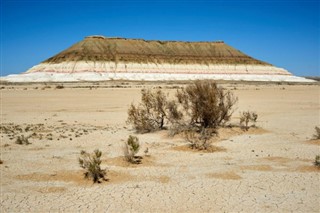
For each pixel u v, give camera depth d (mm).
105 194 10008
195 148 15414
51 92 57625
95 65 143875
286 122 23938
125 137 18703
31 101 41969
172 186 10617
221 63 163250
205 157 14062
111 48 161125
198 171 12117
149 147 16000
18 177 11586
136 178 11391
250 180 11086
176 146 15992
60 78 134000
